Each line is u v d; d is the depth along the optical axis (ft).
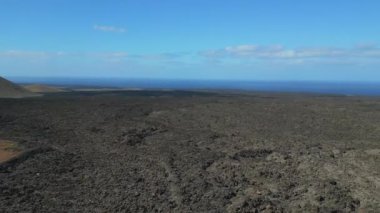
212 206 46.68
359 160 66.69
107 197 49.52
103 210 45.16
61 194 50.29
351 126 106.73
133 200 48.57
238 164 66.33
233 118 124.06
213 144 83.82
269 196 50.01
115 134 93.97
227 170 62.69
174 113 134.62
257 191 51.83
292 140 86.89
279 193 51.08
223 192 51.31
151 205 46.88
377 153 71.36
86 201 47.96
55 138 86.94
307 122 115.03
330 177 57.67
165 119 121.08
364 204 46.68
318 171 60.95
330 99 216.54
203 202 47.93
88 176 58.70
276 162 67.41
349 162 65.72
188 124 111.96
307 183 54.85
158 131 100.17
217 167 64.80
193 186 54.03
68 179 56.90
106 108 144.25
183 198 49.08
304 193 50.85
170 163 66.95
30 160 66.33
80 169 62.54
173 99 196.24
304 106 156.76
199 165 65.72
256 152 75.20
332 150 75.36
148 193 51.21
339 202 47.09
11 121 107.76
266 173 60.44
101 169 62.85
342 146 78.89
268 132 98.53
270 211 44.73
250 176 59.26
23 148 73.92
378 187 52.49
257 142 84.99
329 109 146.61
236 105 160.76
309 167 63.26
